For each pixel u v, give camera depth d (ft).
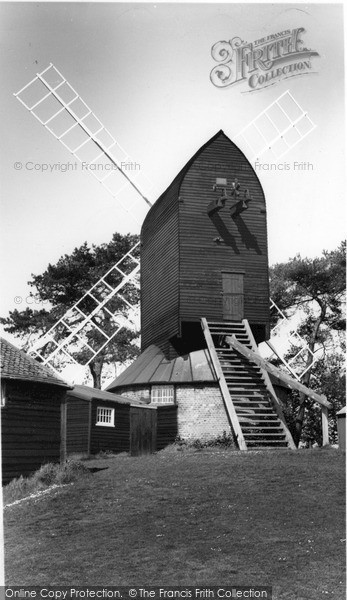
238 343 103.96
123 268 154.81
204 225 108.58
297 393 140.15
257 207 111.24
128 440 114.32
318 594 50.62
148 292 123.34
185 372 111.86
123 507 69.46
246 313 108.88
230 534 61.46
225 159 110.32
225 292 108.47
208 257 108.27
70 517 67.72
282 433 97.40
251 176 111.24
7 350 87.76
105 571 55.93
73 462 83.97
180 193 108.27
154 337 120.06
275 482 74.38
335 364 141.28
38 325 152.25
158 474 80.07
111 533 63.16
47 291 152.05
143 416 111.75
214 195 109.29
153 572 55.16
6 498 75.25
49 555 59.57
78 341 156.25
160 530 63.21
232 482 74.95
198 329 110.11
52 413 85.87
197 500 69.97
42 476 79.51
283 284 140.97
